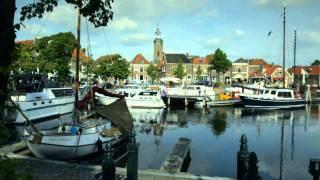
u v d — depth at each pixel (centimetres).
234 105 5856
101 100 4784
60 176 1300
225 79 12494
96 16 809
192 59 13388
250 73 12581
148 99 5175
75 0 777
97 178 1272
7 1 473
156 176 1291
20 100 3105
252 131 3319
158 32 13650
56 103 3709
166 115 4556
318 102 6856
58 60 5731
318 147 2555
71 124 2006
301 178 1745
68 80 6794
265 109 5428
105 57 8469
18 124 3009
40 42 5706
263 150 2431
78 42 2898
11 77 509
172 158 1625
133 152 1152
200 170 1856
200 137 2934
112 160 1093
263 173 1831
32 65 5250
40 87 3559
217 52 9956
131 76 12738
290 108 5609
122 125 2292
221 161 2072
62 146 1802
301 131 3338
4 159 366
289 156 2245
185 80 11756
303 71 10731
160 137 2883
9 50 478
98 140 1972
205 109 5372
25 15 770
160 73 12000
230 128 3494
